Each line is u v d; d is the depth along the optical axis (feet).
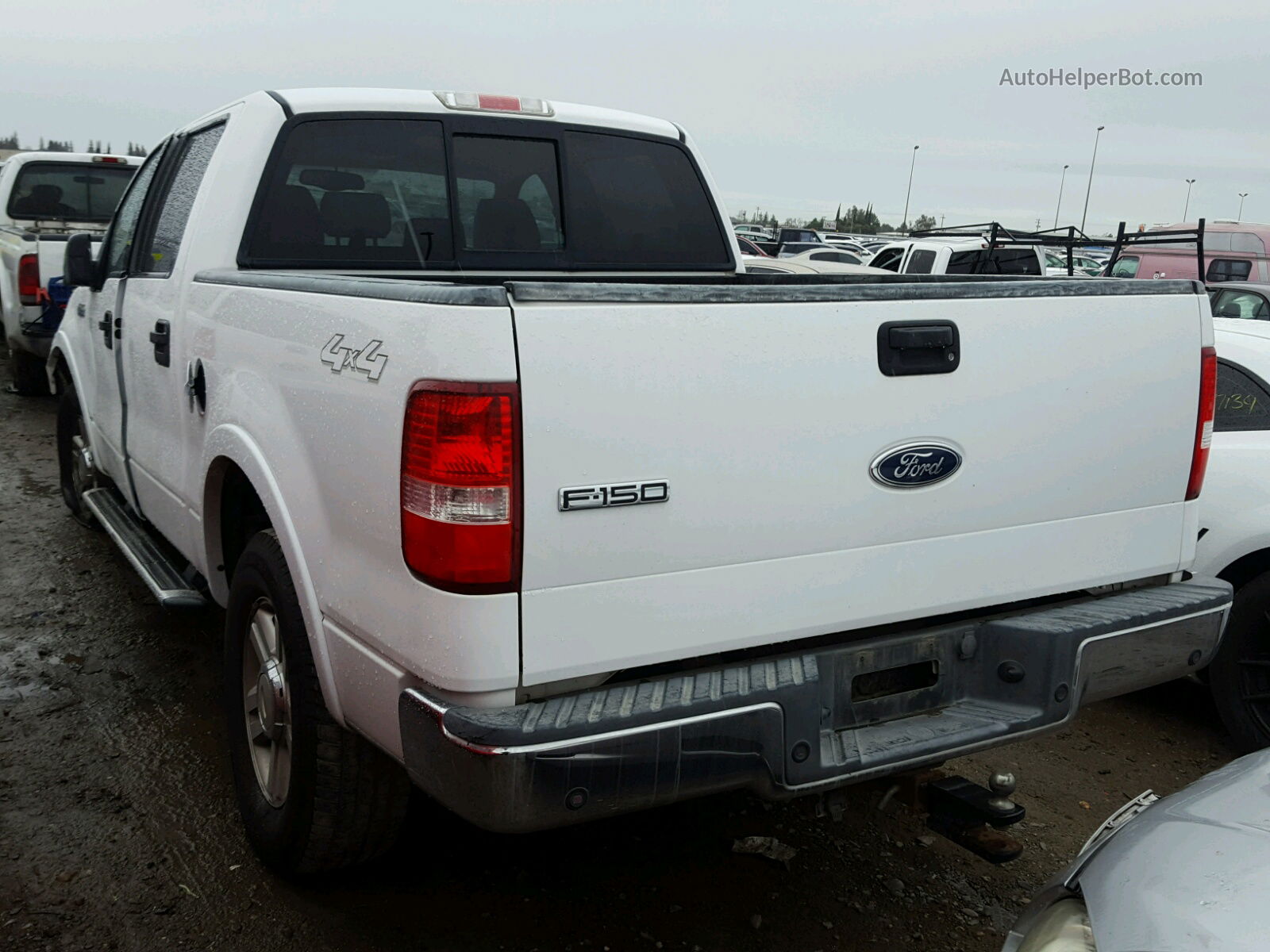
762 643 7.64
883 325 7.75
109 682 13.65
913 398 7.93
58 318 29.19
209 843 10.21
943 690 8.64
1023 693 8.58
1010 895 10.07
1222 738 13.85
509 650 6.78
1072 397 8.70
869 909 9.73
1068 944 6.00
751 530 7.45
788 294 7.39
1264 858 5.82
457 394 6.57
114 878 9.58
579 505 6.83
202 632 15.37
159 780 11.32
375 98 11.91
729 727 7.20
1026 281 8.51
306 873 9.34
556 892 9.74
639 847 10.57
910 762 7.98
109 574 17.56
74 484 19.72
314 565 8.18
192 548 11.74
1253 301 31.60
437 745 6.88
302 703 8.63
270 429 8.87
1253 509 12.84
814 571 7.75
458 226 12.50
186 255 11.53
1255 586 12.72
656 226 13.87
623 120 13.60
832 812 8.42
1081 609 8.98
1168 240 33.88
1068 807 11.82
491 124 12.59
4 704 12.87
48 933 8.79
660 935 9.19
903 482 8.00
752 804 11.51
